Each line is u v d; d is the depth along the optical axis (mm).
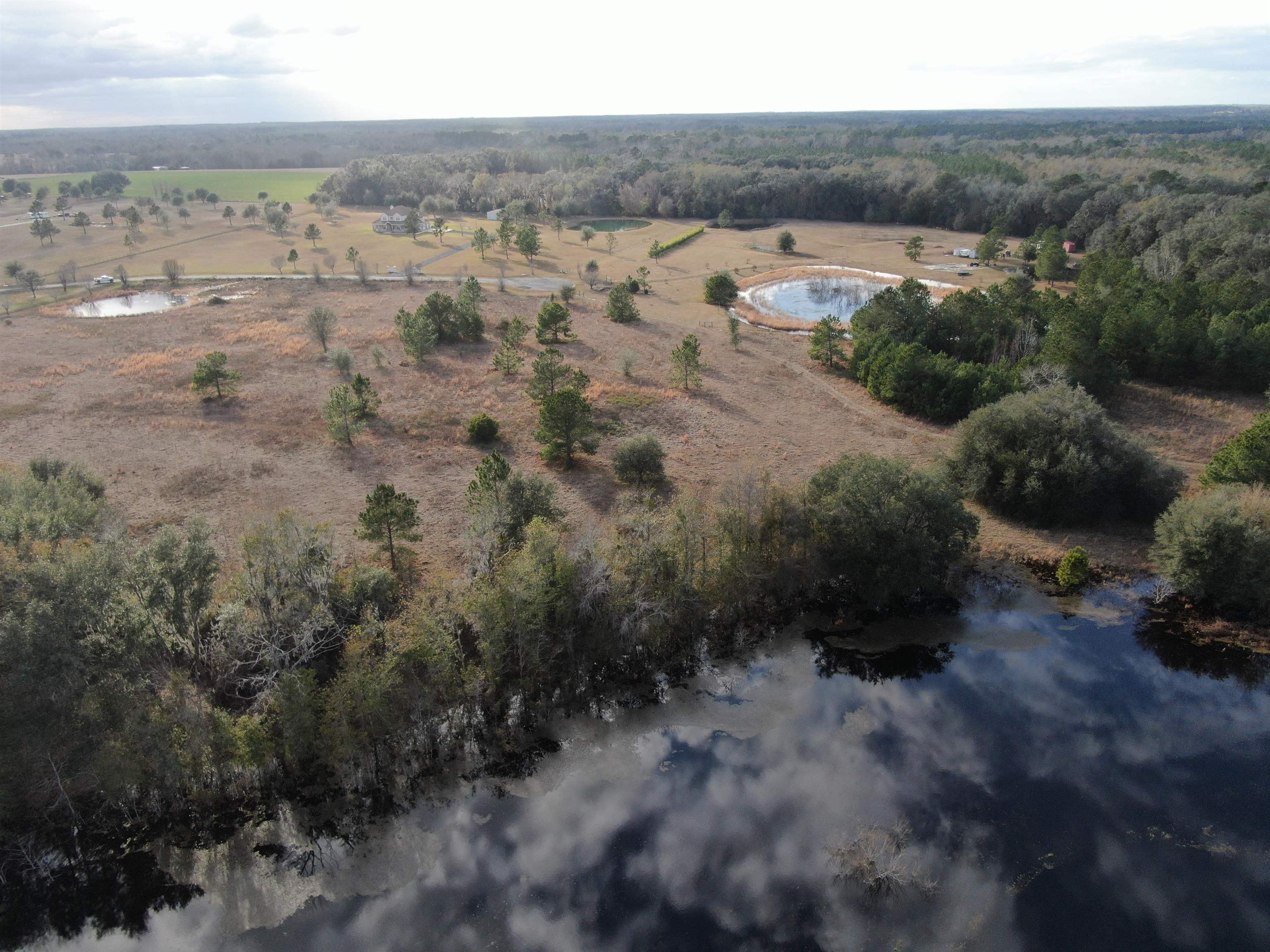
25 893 32625
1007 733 41000
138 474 63812
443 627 41375
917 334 92938
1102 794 36969
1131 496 59312
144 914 31750
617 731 41125
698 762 39188
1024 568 54562
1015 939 30344
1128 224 142125
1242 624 48906
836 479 51594
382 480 63438
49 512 45125
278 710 36531
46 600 33844
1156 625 49219
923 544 47969
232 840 34812
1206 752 39656
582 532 49406
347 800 36781
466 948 30281
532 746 40031
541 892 32562
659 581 45875
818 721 41812
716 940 30500
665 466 66562
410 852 34344
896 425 76125
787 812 36156
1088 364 77875
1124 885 32438
